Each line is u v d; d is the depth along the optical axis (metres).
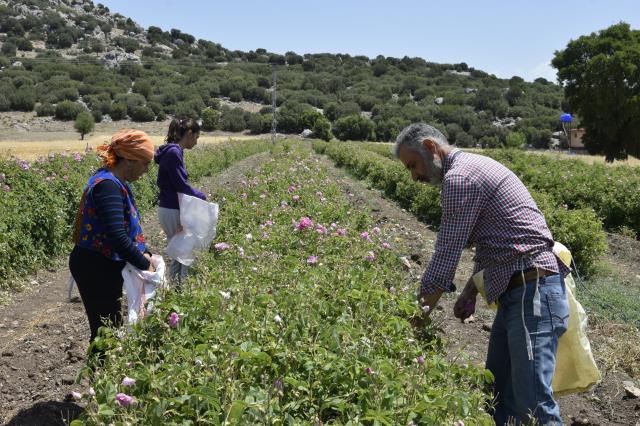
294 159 20.36
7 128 67.81
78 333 5.79
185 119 5.69
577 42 43.47
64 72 96.62
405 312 3.79
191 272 5.73
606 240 11.55
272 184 10.87
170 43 155.88
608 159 43.78
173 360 2.89
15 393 4.52
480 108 93.50
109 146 3.87
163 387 2.60
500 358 3.73
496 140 74.06
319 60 141.50
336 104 93.19
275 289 3.99
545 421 3.22
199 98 92.00
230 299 3.46
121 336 3.21
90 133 65.56
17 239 7.96
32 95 80.62
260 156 33.91
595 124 43.06
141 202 13.12
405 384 2.80
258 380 2.83
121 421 2.40
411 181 14.70
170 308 3.39
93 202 3.78
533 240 3.30
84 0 165.75
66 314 6.43
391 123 78.88
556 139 75.12
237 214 7.95
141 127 75.94
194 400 2.44
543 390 3.24
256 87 102.38
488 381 3.27
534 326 3.28
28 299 7.12
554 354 3.30
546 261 3.29
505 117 90.69
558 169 18.00
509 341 3.39
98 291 3.90
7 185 9.21
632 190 13.24
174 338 3.13
